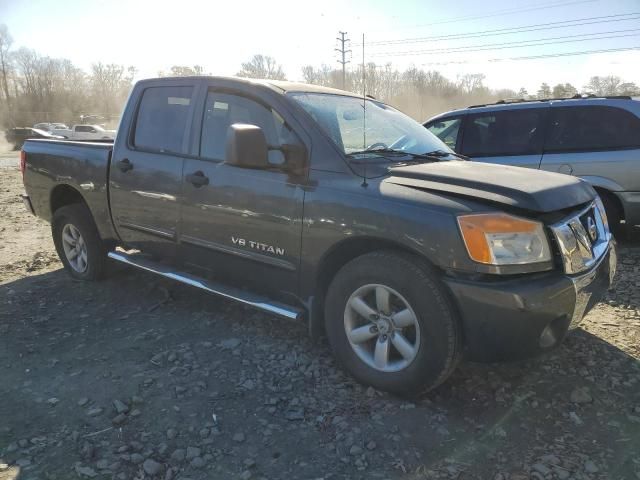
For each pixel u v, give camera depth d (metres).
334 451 2.70
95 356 3.71
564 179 3.40
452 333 2.89
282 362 3.60
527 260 2.83
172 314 4.46
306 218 3.38
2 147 43.72
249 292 3.91
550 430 2.87
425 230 2.90
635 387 3.27
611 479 2.48
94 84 81.69
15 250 6.65
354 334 3.29
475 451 2.70
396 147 3.87
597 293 3.25
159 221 4.31
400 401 3.14
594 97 6.30
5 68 74.81
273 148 3.59
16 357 3.70
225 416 2.99
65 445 2.73
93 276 5.19
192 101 4.17
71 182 5.02
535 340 2.83
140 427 2.89
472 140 6.87
